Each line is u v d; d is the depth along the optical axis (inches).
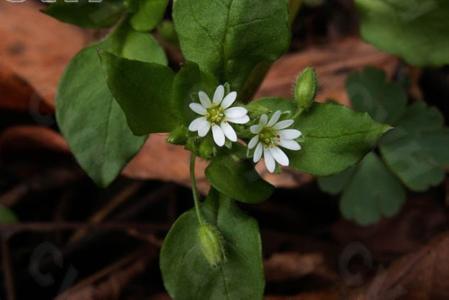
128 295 8.7
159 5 7.8
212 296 7.3
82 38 9.4
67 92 7.8
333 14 10.0
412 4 8.2
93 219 9.0
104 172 7.7
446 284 8.3
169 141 7.2
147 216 9.1
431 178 8.6
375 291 8.5
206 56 7.4
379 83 8.9
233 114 7.1
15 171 9.3
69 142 7.7
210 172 7.2
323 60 9.6
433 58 8.3
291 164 7.2
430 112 8.8
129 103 7.1
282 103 7.3
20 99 9.3
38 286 8.8
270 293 8.7
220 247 7.1
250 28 7.3
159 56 7.8
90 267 8.9
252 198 7.1
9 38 9.3
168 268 7.3
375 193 8.7
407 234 8.9
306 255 8.8
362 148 7.1
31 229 8.8
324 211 9.1
